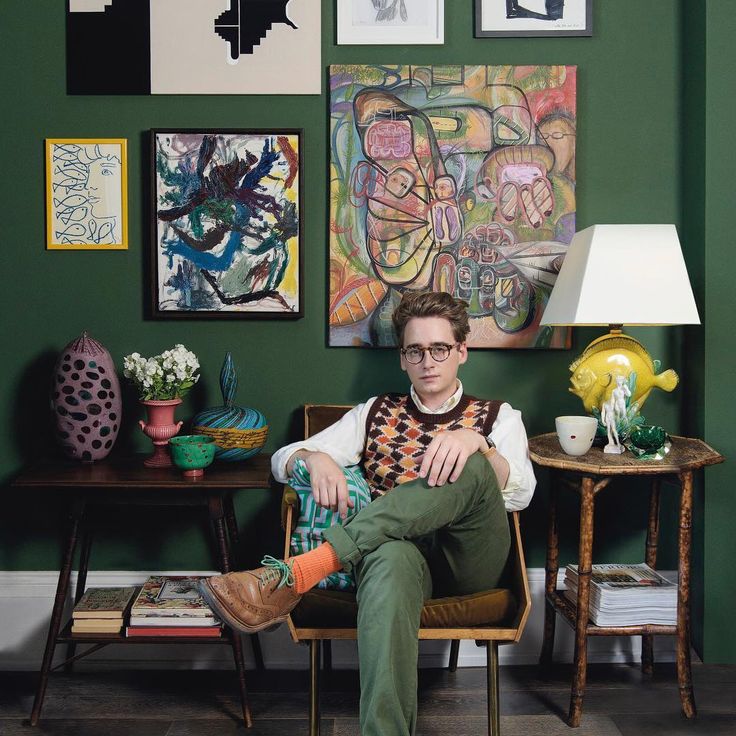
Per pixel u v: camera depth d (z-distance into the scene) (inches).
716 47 84.7
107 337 90.8
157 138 89.0
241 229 89.5
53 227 89.7
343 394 91.5
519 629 64.6
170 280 89.7
